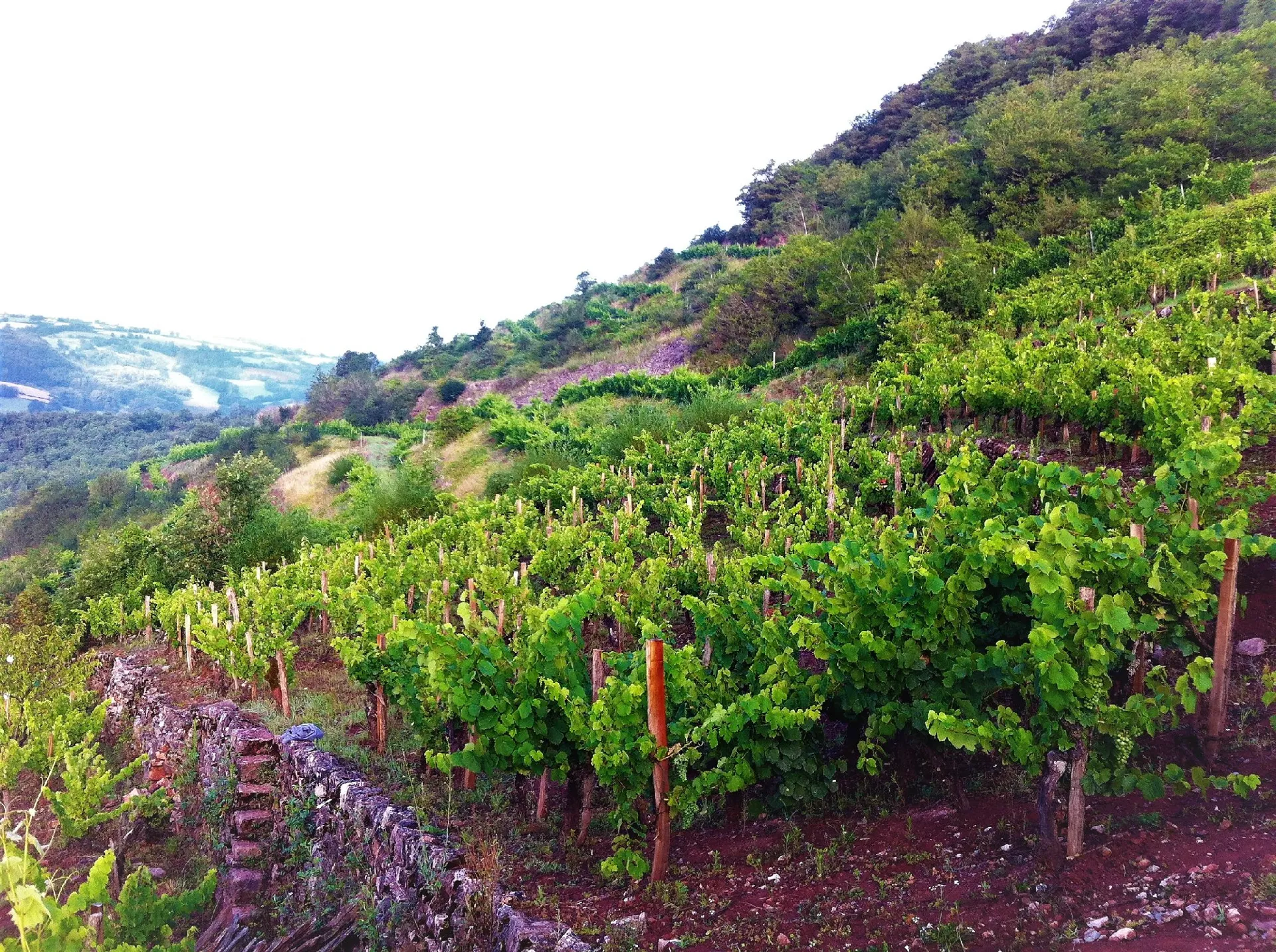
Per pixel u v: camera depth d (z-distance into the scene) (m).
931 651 5.36
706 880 5.22
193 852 9.54
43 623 22.22
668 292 68.06
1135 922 3.69
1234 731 5.05
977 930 3.98
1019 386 13.79
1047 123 38.22
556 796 6.87
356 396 70.94
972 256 29.92
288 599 13.20
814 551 5.94
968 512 5.79
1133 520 6.02
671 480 17.41
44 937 4.52
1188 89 37.59
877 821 5.42
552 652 5.95
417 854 6.00
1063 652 4.44
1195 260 20.08
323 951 6.22
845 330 30.66
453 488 29.73
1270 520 7.35
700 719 5.64
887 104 74.38
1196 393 10.68
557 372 57.06
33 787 12.83
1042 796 4.43
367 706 9.32
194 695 12.29
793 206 67.19
